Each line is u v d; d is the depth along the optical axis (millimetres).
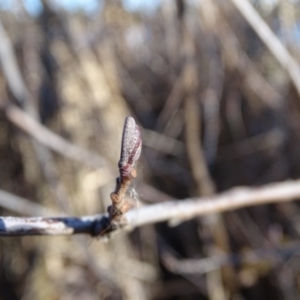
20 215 445
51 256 462
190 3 384
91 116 445
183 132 464
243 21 434
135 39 479
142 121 479
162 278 471
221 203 204
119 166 97
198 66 413
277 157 454
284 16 400
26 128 344
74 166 438
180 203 188
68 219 134
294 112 423
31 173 449
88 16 437
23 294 479
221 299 427
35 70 427
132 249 454
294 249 339
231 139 467
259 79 432
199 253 455
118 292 446
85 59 438
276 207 436
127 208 128
